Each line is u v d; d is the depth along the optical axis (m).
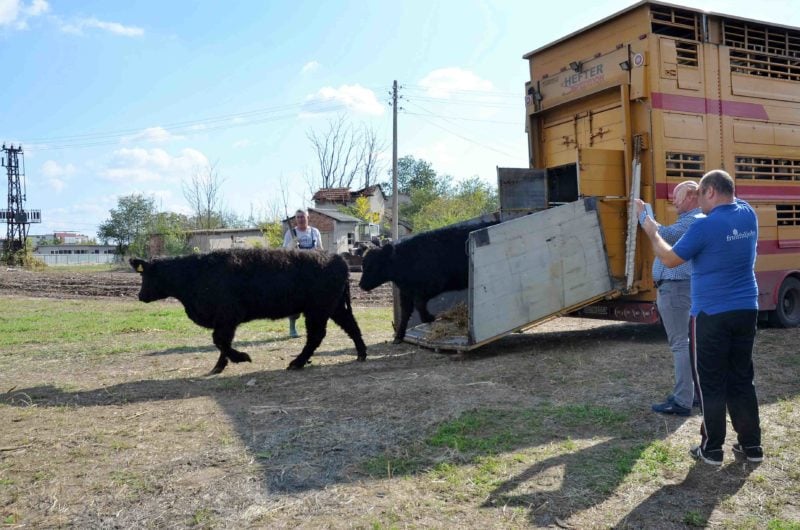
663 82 8.35
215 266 7.48
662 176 8.31
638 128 8.40
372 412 5.42
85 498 3.80
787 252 9.80
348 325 8.16
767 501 3.66
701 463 4.21
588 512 3.53
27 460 4.45
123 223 57.69
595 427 4.93
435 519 3.45
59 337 10.57
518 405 5.54
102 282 26.03
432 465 4.18
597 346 8.36
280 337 10.40
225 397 6.21
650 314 8.45
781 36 9.86
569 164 9.59
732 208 4.25
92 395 6.41
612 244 8.59
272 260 7.57
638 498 3.71
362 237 43.53
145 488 3.93
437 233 9.45
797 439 4.62
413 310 9.80
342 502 3.67
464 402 5.63
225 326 7.44
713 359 4.18
